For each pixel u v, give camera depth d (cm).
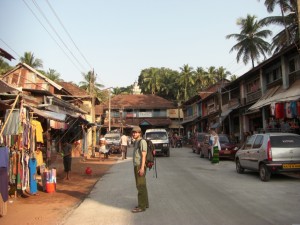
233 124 3744
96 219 750
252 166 1360
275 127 2319
